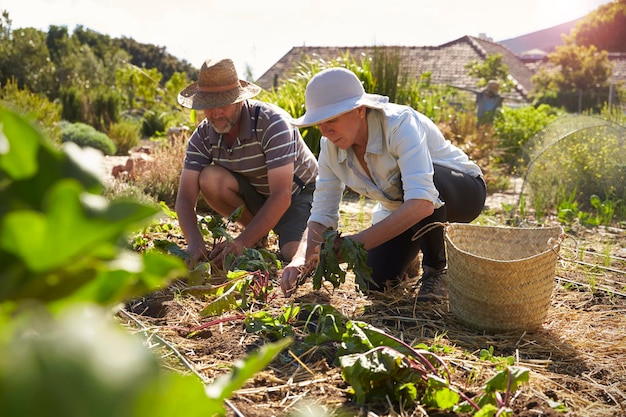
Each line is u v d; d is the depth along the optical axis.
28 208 0.46
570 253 4.63
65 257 0.42
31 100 11.42
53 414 0.30
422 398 2.00
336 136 2.92
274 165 3.67
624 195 6.94
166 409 0.39
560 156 7.22
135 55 46.38
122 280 0.50
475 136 9.73
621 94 31.33
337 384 2.15
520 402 2.06
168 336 2.56
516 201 7.52
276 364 2.32
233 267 3.42
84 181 0.46
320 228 3.21
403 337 2.68
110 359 0.32
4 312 0.43
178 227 4.59
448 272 2.90
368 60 8.72
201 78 3.63
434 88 13.48
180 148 6.83
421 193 2.84
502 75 28.30
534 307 2.74
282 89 8.97
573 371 2.43
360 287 2.72
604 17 40.50
